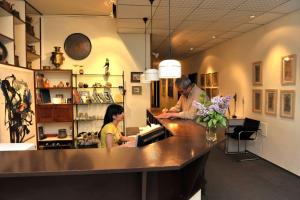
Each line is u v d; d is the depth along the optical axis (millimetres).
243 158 5152
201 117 2322
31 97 4609
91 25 5629
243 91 5832
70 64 5590
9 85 3664
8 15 3781
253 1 3613
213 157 5238
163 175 1916
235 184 3793
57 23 5535
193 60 9766
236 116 5859
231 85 6418
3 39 3768
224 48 6824
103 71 5676
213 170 4434
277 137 4594
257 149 5281
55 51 5336
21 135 4090
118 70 5742
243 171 4375
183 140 2240
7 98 3592
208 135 2275
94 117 5535
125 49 5758
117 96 5668
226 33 5730
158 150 1875
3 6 3572
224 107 2283
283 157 4430
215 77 7461
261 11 4086
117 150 1882
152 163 1562
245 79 5730
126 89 5781
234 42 6242
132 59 5781
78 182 1723
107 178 1752
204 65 8461
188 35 5965
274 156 4695
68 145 5207
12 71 3773
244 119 5566
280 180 3941
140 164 1541
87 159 1648
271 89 4758
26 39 4684
